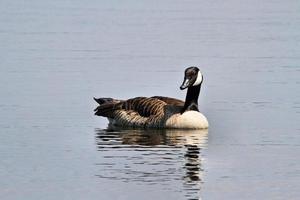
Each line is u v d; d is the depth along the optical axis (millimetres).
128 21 46406
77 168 20328
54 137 23625
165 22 46031
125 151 22031
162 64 34562
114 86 30578
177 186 18812
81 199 17906
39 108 27078
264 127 24812
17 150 22141
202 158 21297
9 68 33656
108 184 18969
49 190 18531
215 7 53094
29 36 41531
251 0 57062
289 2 55969
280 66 34219
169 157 21422
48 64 34500
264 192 18422
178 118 24844
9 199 17953
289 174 19875
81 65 34344
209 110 27188
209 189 18594
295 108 27156
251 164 20719
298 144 22828
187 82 24891
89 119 26047
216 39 40719
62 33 42375
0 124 25094
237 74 32688
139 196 18078
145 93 29719
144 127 25219
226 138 23625
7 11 50656
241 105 27719
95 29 43562
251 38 41156
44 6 52906
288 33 42688
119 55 36500
